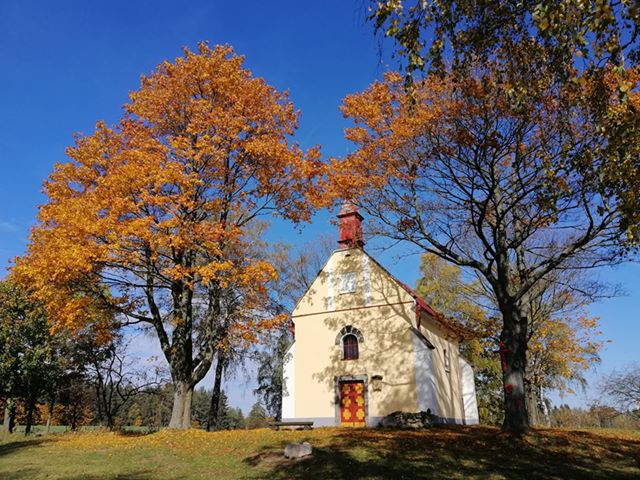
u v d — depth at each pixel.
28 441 20.02
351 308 25.58
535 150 15.46
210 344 21.48
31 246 18.14
